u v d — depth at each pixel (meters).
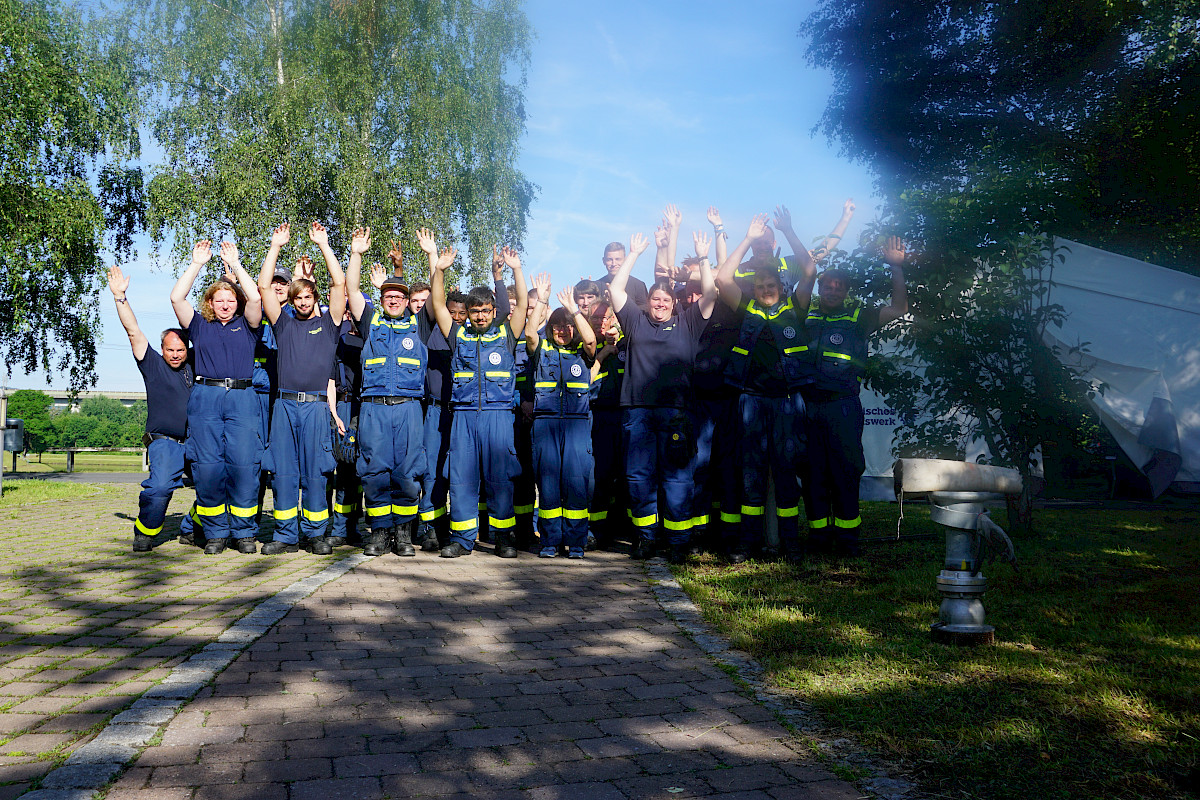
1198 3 17.84
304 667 3.77
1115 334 11.75
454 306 7.07
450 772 2.69
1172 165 20.72
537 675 3.77
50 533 7.88
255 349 7.12
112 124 21.75
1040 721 3.06
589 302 7.18
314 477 6.99
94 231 21.02
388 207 22.47
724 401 7.03
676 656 4.10
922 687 3.46
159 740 2.85
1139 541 7.36
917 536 7.83
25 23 20.11
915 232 7.57
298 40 23.86
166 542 7.43
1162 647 3.94
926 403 8.00
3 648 3.92
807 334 6.83
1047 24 21.09
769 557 6.84
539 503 7.11
